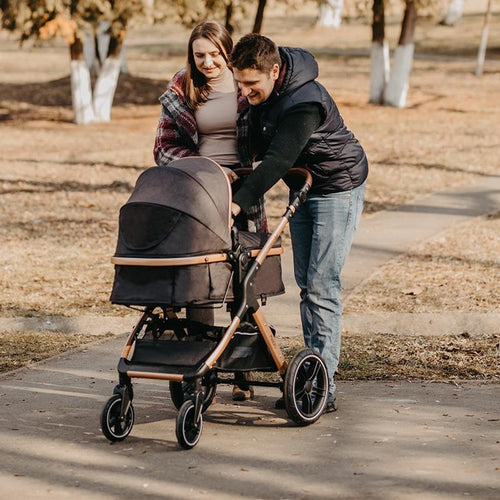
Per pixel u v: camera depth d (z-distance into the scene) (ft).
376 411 22.80
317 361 22.09
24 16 87.76
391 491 17.69
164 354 20.63
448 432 21.13
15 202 59.41
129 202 20.04
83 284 38.29
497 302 33.76
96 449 20.36
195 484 18.24
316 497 17.47
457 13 201.67
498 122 96.63
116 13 89.61
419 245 44.57
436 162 73.00
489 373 25.98
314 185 22.17
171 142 23.54
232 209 20.43
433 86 130.82
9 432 21.59
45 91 124.77
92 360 28.12
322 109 20.90
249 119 22.72
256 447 20.35
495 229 48.32
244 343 21.29
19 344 29.99
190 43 22.62
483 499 17.22
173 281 19.74
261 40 20.35
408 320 31.37
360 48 180.14
